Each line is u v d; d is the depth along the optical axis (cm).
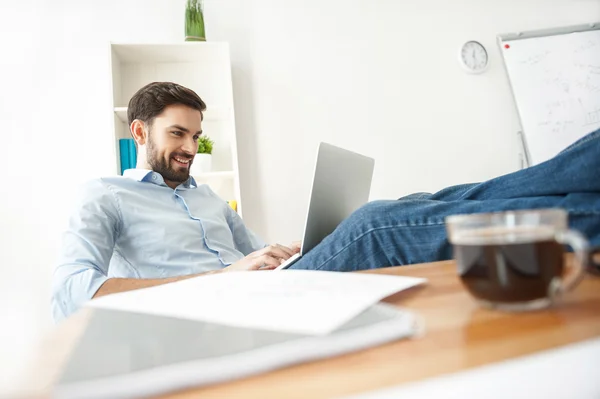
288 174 291
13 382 23
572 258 55
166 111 168
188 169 177
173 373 22
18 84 266
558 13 343
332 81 303
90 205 145
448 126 317
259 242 202
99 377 23
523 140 317
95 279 115
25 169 262
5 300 252
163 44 254
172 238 157
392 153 307
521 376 22
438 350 25
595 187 74
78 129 268
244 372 24
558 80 325
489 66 328
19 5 270
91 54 273
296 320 30
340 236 82
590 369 24
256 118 291
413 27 318
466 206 79
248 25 294
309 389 21
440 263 63
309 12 303
